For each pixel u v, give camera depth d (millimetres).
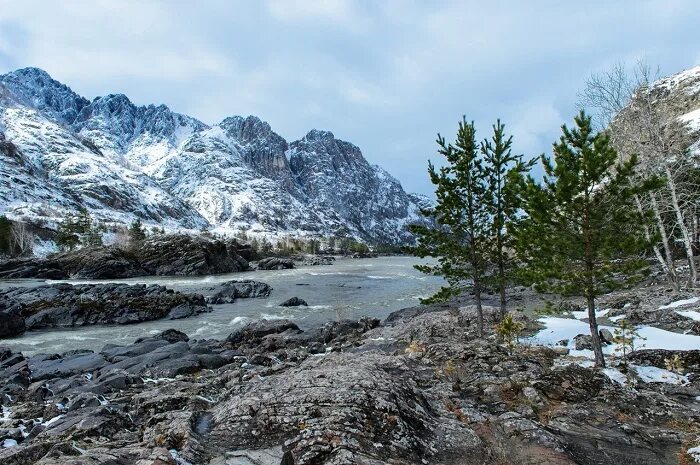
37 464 6895
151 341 27172
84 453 7684
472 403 11164
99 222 169375
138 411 11867
